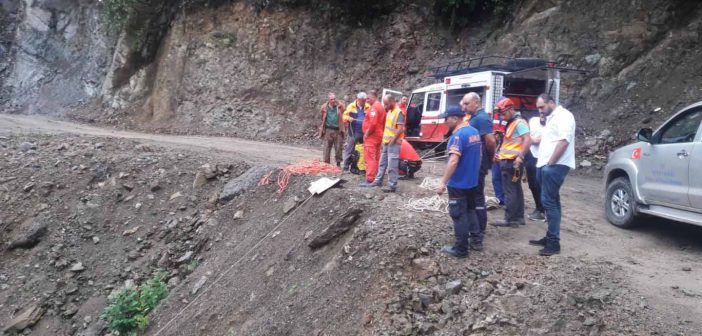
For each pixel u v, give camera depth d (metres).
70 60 25.88
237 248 7.90
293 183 8.67
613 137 14.09
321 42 22.27
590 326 4.52
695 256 6.36
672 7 15.43
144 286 8.08
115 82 23.69
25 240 9.31
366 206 6.84
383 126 8.38
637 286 5.20
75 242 9.26
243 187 9.29
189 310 7.07
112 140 13.02
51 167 10.89
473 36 20.58
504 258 5.75
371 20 22.47
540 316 4.68
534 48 17.59
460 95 12.73
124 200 9.89
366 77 21.33
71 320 8.07
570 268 5.49
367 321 5.00
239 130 20.23
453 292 5.06
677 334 4.36
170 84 22.03
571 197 10.01
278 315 5.79
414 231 5.97
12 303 8.44
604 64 15.75
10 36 27.39
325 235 6.54
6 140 12.88
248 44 22.28
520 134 6.85
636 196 7.29
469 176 5.52
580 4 17.28
